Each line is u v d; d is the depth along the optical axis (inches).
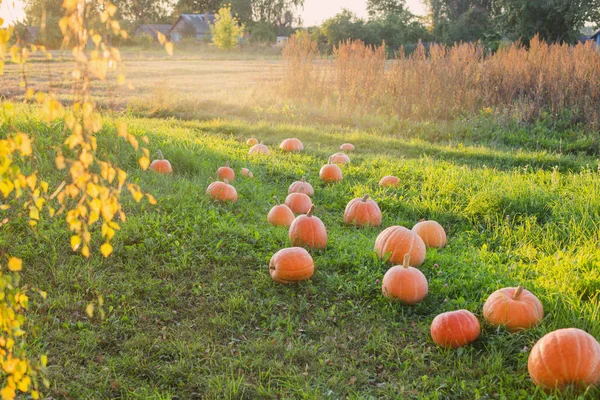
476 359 139.3
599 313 145.4
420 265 185.8
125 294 157.9
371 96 477.7
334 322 153.1
